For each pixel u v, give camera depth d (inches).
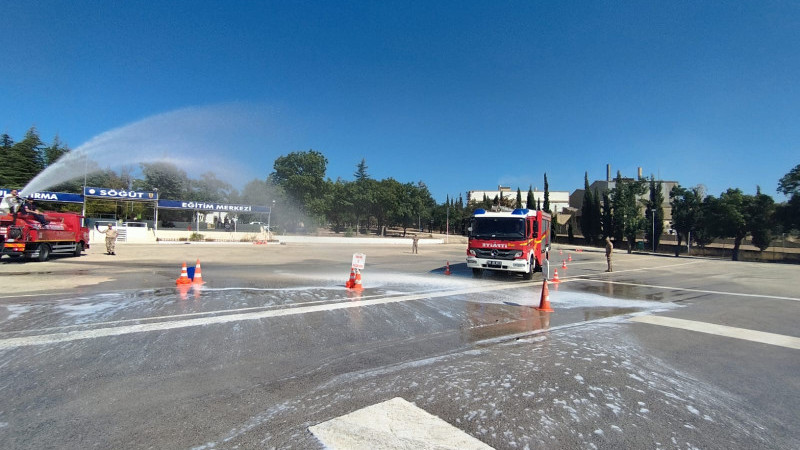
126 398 160.2
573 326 307.6
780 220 1419.8
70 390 166.9
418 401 163.3
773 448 133.3
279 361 208.5
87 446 124.7
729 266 1057.5
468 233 617.6
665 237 2319.1
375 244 1946.4
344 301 381.1
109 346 226.7
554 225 2802.7
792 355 240.5
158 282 481.4
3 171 1583.4
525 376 195.2
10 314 302.0
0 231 666.2
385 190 2706.7
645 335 282.8
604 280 639.8
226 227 1907.0
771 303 435.5
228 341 241.4
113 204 1664.6
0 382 173.6
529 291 487.2
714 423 150.6
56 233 747.4
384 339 255.8
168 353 216.7
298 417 147.0
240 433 134.4
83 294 393.1
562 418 151.3
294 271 647.8
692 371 208.7
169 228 1771.7
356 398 165.0
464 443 131.0
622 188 2149.4
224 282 495.2
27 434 131.2
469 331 283.1
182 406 154.3
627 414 156.3
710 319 343.0
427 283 534.6
